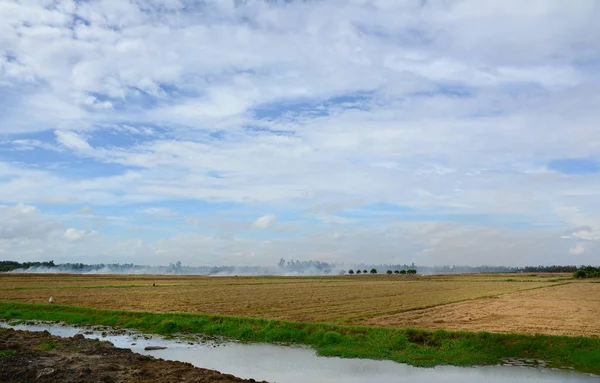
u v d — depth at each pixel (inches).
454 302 1817.2
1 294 2170.3
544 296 2145.7
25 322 1304.1
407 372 717.9
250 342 984.9
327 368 741.3
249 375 696.4
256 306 1657.2
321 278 5467.5
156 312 1405.0
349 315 1354.6
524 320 1222.3
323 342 938.1
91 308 1440.7
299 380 668.7
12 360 670.5
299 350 892.6
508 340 855.7
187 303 1763.0
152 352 874.8
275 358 816.9
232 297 2091.5
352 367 748.6
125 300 1887.3
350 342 915.4
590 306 1630.2
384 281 4274.1
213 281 4237.2
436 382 660.7
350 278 5442.9
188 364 701.3
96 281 3818.9
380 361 789.9
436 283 3747.5
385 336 924.0
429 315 1358.3
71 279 4254.4
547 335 860.6
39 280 3922.2
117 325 1227.9
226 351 884.0
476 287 3021.7
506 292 2465.6
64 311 1453.0
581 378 685.3
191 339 1021.8
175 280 4480.8
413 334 925.2
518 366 753.6
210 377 601.0
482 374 706.8
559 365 760.3
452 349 847.7
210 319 1198.9
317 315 1357.0
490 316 1322.6
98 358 716.7
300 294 2311.8
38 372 609.6
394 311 1461.6
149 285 3149.6
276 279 5039.4
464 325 1119.6
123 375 611.5
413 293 2405.3
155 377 602.5
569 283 3624.5
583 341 820.0
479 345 851.4
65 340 873.5
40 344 822.5
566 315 1343.5
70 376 597.6
